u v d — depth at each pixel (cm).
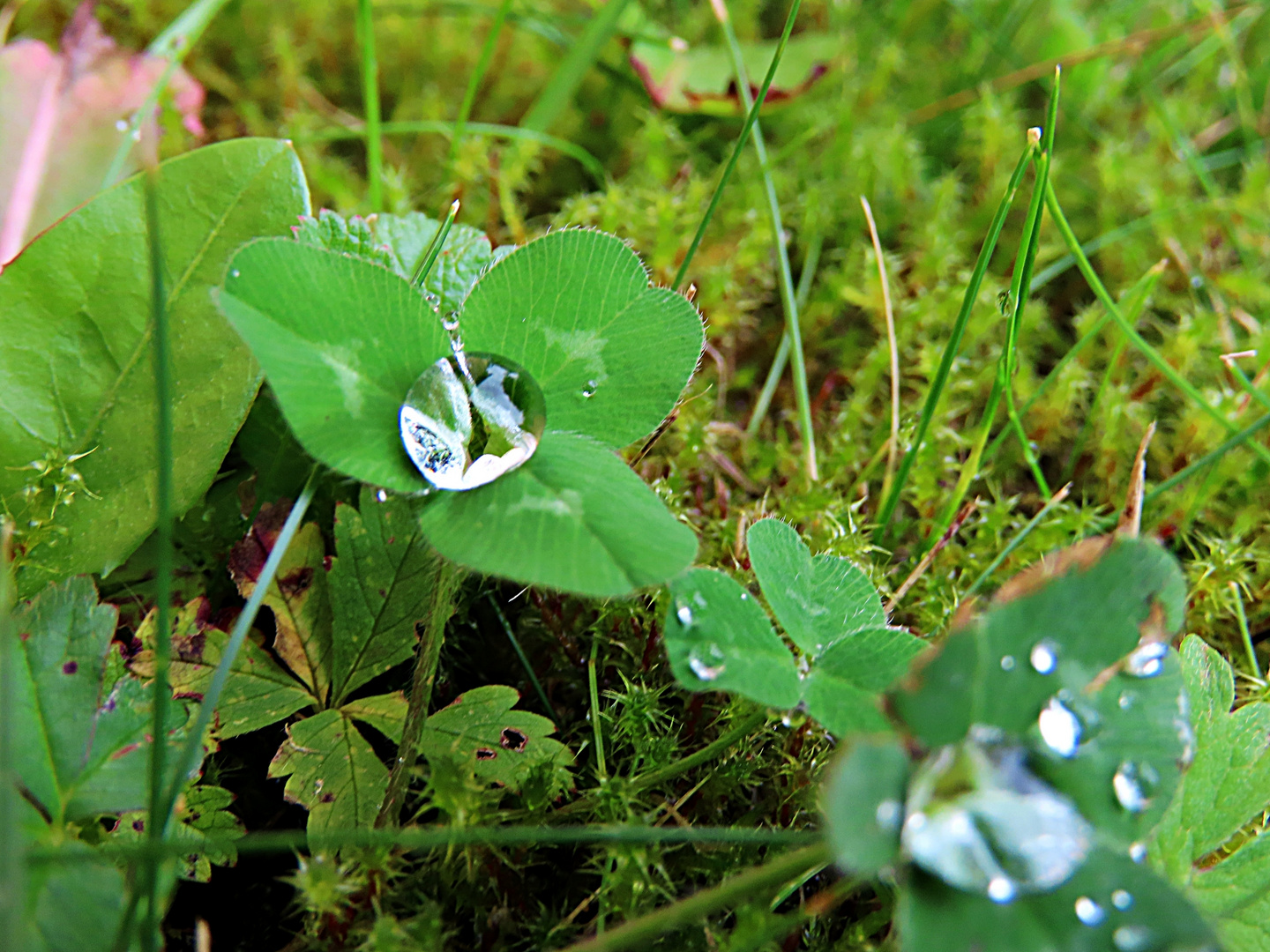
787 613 9
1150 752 8
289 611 10
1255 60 19
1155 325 14
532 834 9
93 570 10
